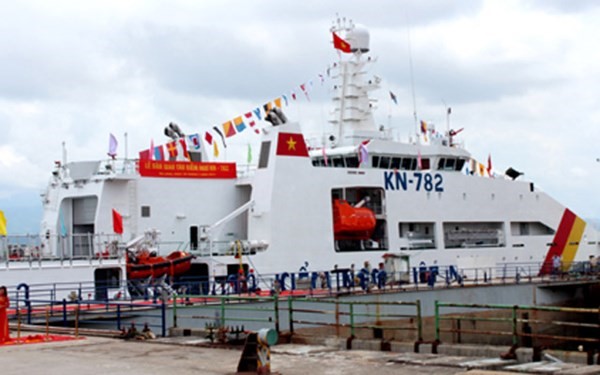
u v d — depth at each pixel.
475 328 40.91
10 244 35.66
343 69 51.38
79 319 29.67
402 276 43.59
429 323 39.00
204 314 32.12
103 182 40.00
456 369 15.80
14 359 18.89
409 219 47.28
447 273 43.22
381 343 19.31
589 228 56.88
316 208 43.25
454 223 50.06
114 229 38.50
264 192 42.19
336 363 17.17
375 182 45.88
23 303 33.84
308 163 43.31
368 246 46.31
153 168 41.78
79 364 17.77
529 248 53.22
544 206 54.53
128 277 37.28
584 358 16.00
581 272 50.09
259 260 40.97
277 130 42.38
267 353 15.73
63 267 35.16
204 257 40.25
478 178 51.16
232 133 42.22
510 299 43.03
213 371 16.39
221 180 44.12
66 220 42.19
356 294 36.84
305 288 39.59
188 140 45.53
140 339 22.56
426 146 49.97
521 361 16.52
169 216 42.03
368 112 51.44
